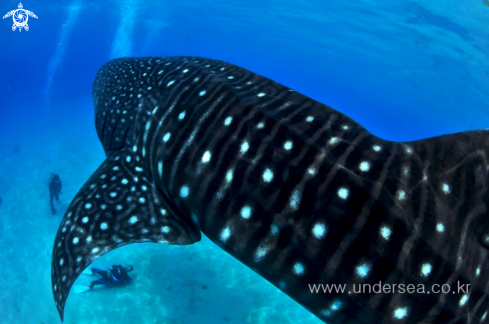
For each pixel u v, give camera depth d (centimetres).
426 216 141
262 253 157
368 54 2373
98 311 628
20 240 915
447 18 1305
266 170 163
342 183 150
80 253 193
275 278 158
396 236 139
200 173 180
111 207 207
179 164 189
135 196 212
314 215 149
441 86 2306
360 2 1469
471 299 141
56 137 1811
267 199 159
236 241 164
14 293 738
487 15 1162
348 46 2380
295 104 185
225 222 168
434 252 137
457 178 149
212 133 185
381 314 141
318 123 173
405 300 138
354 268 141
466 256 140
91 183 224
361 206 144
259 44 4038
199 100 203
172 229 203
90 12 3020
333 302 148
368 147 161
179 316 619
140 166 221
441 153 153
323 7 1705
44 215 1024
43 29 4078
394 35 1742
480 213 147
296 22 2202
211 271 734
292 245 150
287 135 169
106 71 321
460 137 154
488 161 151
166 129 205
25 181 1292
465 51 1548
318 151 161
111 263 747
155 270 729
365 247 140
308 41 2759
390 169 152
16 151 1656
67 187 1212
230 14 2520
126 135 238
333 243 144
